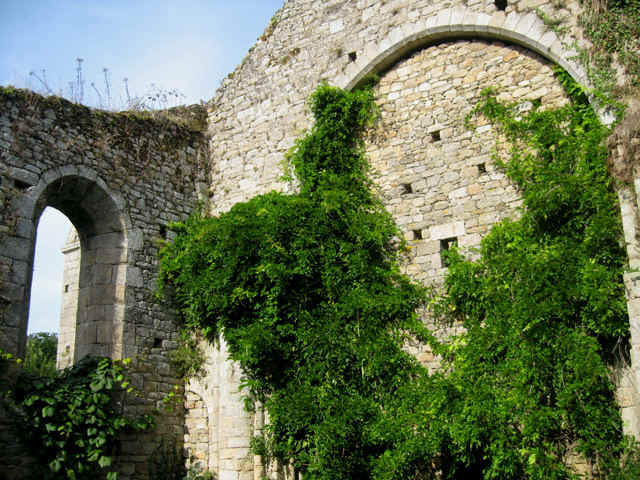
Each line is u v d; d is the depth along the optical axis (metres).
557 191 10.11
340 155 12.35
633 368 8.65
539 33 11.18
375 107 12.66
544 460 9.25
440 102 12.16
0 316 10.14
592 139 10.11
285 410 10.50
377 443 10.20
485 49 11.96
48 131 11.52
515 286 10.15
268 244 11.30
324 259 11.34
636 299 8.78
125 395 11.50
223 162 14.01
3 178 10.69
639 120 9.38
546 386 9.52
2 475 9.63
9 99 11.06
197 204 13.74
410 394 10.39
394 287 11.38
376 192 12.29
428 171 11.95
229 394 11.61
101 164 12.23
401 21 12.59
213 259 11.88
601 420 9.13
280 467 11.02
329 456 10.09
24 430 9.97
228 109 14.28
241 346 11.02
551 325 9.66
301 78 13.41
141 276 12.34
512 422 9.67
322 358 10.80
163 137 13.48
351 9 13.25
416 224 11.81
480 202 11.36
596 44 10.52
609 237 9.59
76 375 11.03
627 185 9.22
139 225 12.55
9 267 10.44
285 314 11.19
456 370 10.45
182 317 12.84
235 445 11.27
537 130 10.91
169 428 12.12
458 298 10.87
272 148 13.37
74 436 10.45
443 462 10.40
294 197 11.95
